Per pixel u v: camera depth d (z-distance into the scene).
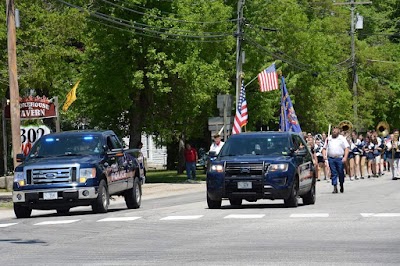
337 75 135.75
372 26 170.75
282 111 91.75
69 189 43.69
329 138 58.66
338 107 134.88
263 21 114.06
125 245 29.73
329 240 29.48
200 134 112.38
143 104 90.69
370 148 85.81
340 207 44.16
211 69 92.19
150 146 157.38
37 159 45.38
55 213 49.25
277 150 45.66
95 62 87.69
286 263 24.06
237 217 39.28
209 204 45.66
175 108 91.31
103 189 44.84
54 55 65.19
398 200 49.03
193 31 89.12
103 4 85.75
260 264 24.00
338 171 58.41
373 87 156.75
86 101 90.75
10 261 26.38
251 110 109.62
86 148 46.19
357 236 30.53
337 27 142.00
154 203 55.06
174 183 88.62
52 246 30.17
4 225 40.00
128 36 85.56
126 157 49.06
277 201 51.78
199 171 126.25
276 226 34.72
